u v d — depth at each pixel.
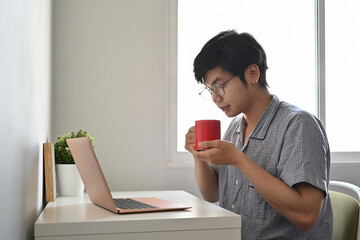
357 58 2.21
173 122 1.98
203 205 1.22
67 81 1.88
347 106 2.19
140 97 1.94
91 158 1.04
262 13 2.12
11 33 0.71
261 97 1.33
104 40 1.92
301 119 1.21
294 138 1.19
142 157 1.93
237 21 2.09
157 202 1.25
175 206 1.15
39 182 1.21
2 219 0.64
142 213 1.05
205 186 1.54
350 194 2.08
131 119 1.92
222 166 1.48
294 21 2.15
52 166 1.32
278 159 1.25
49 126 1.62
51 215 1.02
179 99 2.02
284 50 2.13
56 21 1.88
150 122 1.94
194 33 2.04
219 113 2.05
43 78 1.35
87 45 1.90
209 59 1.22
